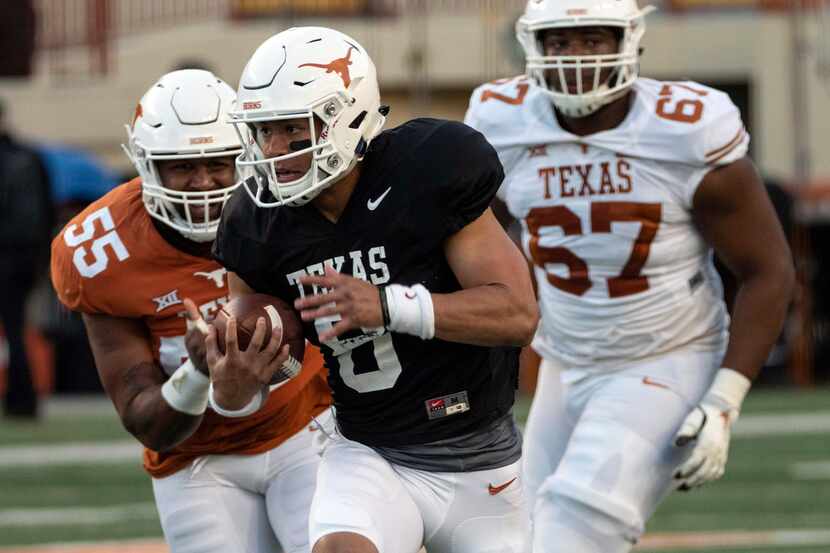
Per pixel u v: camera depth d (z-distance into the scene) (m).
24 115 48.47
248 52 47.72
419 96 46.44
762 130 46.34
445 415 12.61
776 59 46.22
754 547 22.20
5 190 34.09
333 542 12.12
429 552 13.25
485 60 46.28
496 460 12.85
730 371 15.09
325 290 12.34
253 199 12.09
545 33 15.39
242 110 11.93
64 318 42.94
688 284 15.62
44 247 34.81
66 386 43.41
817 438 33.31
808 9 45.84
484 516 12.91
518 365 13.20
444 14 47.12
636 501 15.09
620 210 15.34
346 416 12.88
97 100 48.34
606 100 15.23
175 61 48.16
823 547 22.09
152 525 24.62
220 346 12.16
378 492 12.54
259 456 14.63
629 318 15.52
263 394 12.42
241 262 12.48
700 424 14.92
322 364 14.58
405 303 11.52
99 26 48.47
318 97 11.77
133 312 14.19
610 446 15.08
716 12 47.97
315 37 12.08
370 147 12.27
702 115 15.16
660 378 15.47
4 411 36.69
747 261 15.30
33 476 29.41
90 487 28.23
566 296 15.77
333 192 12.16
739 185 15.14
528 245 16.06
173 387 13.05
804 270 42.25
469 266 12.09
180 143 13.80
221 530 14.67
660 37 47.69
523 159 15.84
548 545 14.98
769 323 15.12
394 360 12.43
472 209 12.12
